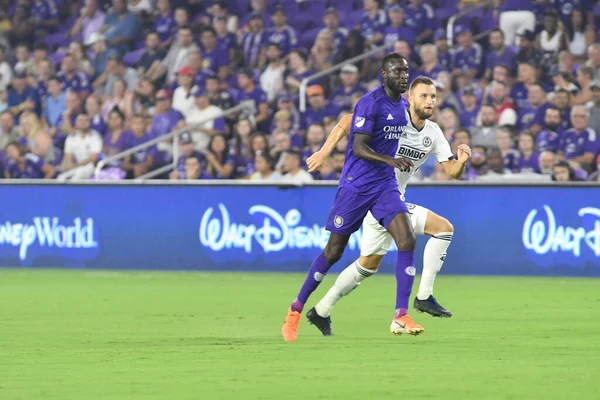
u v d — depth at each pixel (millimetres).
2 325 31703
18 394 18453
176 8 72938
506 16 64250
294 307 27484
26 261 58562
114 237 57281
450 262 53219
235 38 69438
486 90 61688
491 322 32500
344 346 25953
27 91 71750
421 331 26266
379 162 26609
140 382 19828
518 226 52469
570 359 23312
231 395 18234
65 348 25594
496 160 57156
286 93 65188
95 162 66062
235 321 32906
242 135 62219
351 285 28141
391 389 18859
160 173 64688
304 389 18875
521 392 18484
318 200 54219
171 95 67375
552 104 59000
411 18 66812
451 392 18500
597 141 57500
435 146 29516
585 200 51625
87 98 68500
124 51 73000
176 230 56469
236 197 55594
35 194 58406
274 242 54969
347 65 63469
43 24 77250
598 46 60688
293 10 72000
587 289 45438
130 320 33250
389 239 27938
